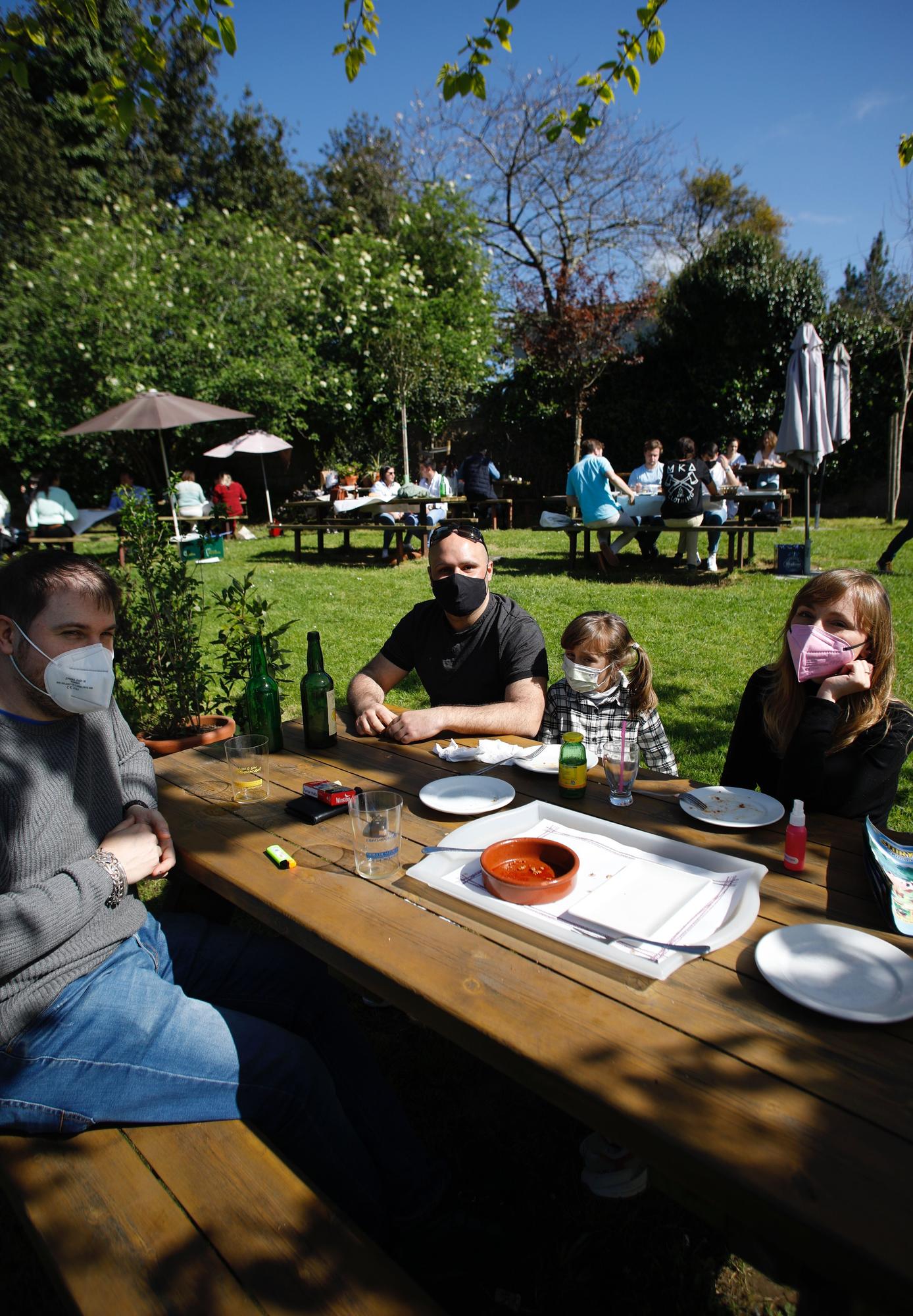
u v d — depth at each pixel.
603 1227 1.84
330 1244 1.20
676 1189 1.30
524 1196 1.92
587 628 2.52
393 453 18.22
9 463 17.16
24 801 1.62
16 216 20.44
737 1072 1.08
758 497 8.92
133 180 22.86
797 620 2.04
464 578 2.55
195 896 2.20
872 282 17.50
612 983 1.28
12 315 14.93
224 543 13.06
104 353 14.32
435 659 2.80
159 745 3.56
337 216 23.84
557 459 17.72
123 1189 1.33
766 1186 0.90
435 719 2.50
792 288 15.21
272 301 16.33
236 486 14.84
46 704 1.66
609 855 1.68
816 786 1.92
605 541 9.07
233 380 15.36
